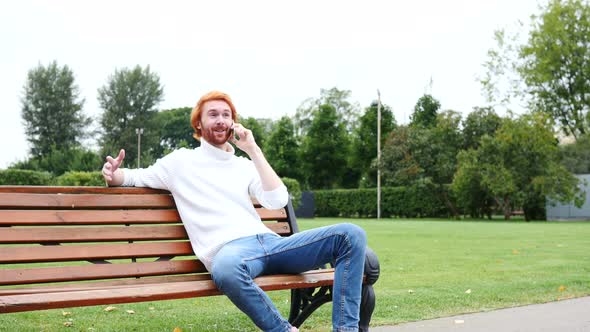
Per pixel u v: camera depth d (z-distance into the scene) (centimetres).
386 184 4534
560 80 3978
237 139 358
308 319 467
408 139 3897
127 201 336
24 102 7112
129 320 463
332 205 4356
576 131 4100
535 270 798
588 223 2728
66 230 311
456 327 434
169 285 288
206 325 443
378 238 1500
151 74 7444
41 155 7075
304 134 6581
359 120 5966
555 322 454
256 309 296
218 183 340
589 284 659
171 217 349
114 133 7262
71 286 293
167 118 8612
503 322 454
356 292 313
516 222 2900
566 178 3150
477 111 3838
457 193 3450
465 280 695
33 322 453
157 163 352
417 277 725
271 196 342
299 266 326
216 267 298
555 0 3941
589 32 3825
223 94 356
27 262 295
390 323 449
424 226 2317
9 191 304
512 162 3206
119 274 319
